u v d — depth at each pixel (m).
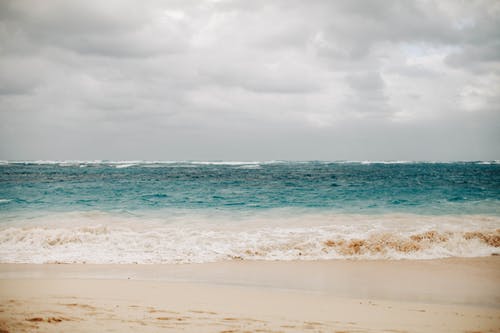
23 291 7.12
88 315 5.51
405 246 11.89
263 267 10.02
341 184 36.16
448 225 15.35
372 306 6.70
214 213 19.16
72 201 23.05
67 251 11.52
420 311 6.43
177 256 11.05
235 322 5.42
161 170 67.56
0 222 16.27
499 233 12.87
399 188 31.48
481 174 59.81
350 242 12.06
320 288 8.08
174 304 6.39
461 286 8.34
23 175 48.84
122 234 13.50
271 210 20.11
